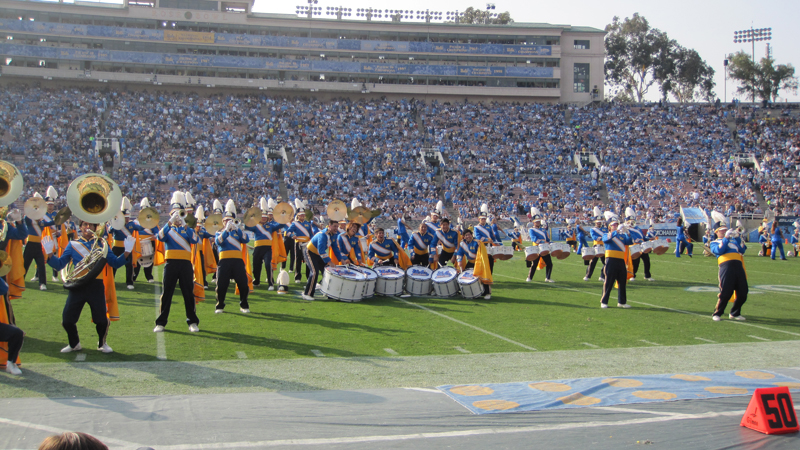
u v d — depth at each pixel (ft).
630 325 34.30
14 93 147.02
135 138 140.77
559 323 34.65
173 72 165.89
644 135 165.48
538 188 140.26
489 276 43.04
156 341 28.27
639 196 137.39
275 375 22.70
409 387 21.08
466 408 18.42
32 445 15.11
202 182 128.57
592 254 55.52
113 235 43.98
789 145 159.63
